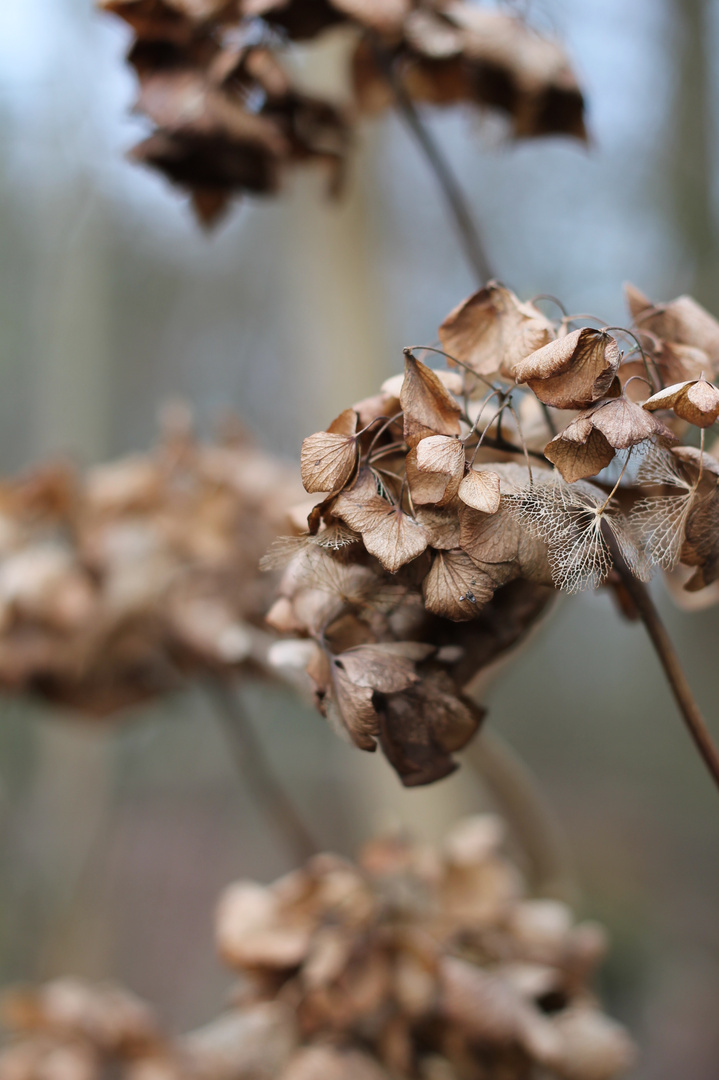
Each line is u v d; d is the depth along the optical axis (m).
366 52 1.27
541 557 0.84
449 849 1.21
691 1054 4.21
